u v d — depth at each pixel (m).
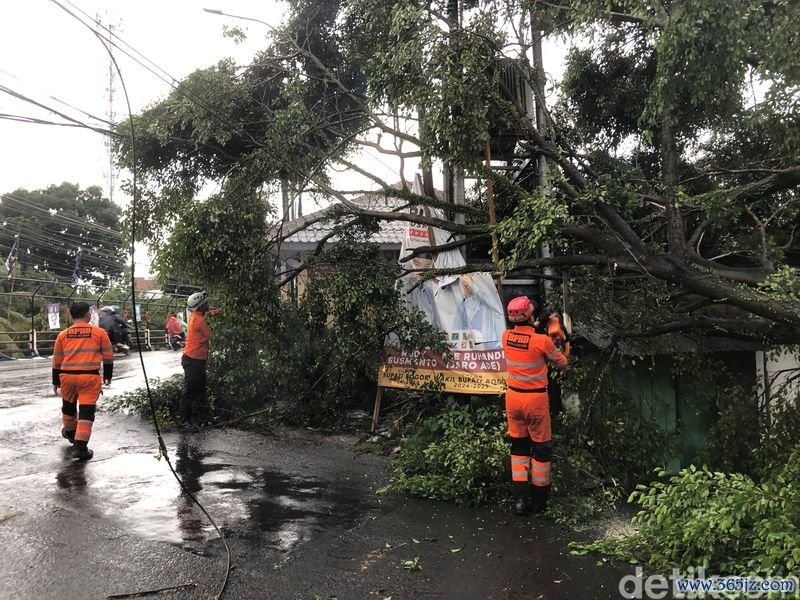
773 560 3.13
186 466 5.86
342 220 7.64
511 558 3.86
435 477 5.23
